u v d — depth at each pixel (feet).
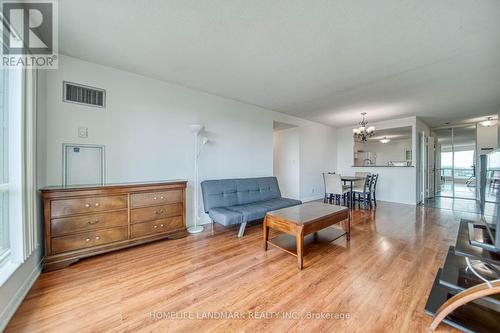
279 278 6.46
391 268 7.04
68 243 7.04
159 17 5.98
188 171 11.51
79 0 5.32
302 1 5.35
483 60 8.16
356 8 5.54
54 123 7.76
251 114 14.64
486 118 18.26
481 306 4.97
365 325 4.60
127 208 8.23
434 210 15.64
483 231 6.22
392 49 7.50
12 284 4.89
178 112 11.09
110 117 9.04
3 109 5.35
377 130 20.65
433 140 22.53
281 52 7.79
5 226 5.27
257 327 4.54
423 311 5.02
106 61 8.54
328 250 8.49
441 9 5.53
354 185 18.78
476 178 19.97
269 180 14.19
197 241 9.49
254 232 10.82
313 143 20.22
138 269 6.94
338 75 9.70
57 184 7.81
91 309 5.04
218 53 7.90
